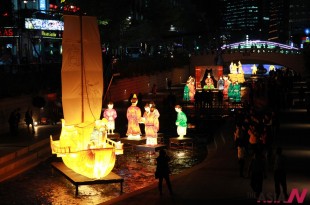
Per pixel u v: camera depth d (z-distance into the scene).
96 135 23.30
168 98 51.97
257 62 100.75
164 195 18.55
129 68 65.38
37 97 37.44
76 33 22.67
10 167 24.89
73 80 22.59
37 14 51.81
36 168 25.98
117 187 22.12
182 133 32.09
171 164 27.00
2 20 48.22
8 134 33.38
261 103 50.09
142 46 94.44
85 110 22.84
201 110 48.47
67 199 20.30
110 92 54.97
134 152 30.59
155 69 77.56
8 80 37.94
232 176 21.45
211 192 18.70
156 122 30.56
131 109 32.00
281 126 36.72
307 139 30.77
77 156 21.56
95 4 59.59
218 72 55.50
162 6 81.88
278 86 47.66
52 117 39.75
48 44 63.66
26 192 21.36
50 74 44.59
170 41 99.06
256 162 16.66
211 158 26.00
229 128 36.03
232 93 51.28
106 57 48.50
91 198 20.44
